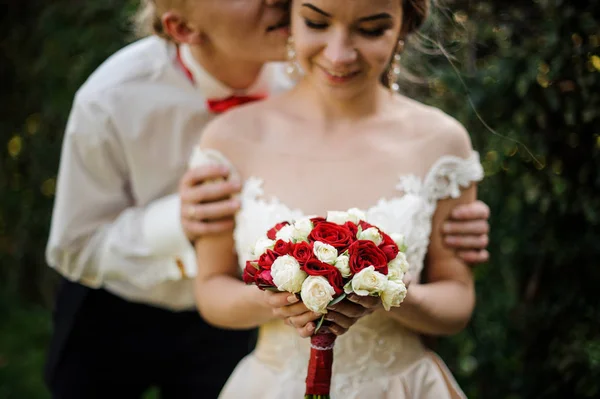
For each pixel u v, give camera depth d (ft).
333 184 7.37
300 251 6.08
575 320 9.73
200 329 10.48
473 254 7.66
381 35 7.06
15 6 17.87
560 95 9.09
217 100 9.80
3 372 16.61
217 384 10.55
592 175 9.23
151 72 9.95
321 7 6.91
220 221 7.76
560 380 9.86
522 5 9.36
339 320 6.26
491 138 9.89
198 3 8.44
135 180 10.08
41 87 17.84
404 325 7.42
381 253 6.06
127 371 10.62
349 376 7.21
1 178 19.19
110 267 9.75
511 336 10.59
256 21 8.38
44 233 19.13
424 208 7.33
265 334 7.64
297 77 8.23
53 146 17.89
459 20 9.20
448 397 7.32
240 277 8.11
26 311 19.56
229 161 7.74
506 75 9.45
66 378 10.44
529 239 9.94
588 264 9.58
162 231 9.44
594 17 8.79
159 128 9.91
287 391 7.25
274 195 7.46
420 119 7.66
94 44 15.75
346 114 7.59
